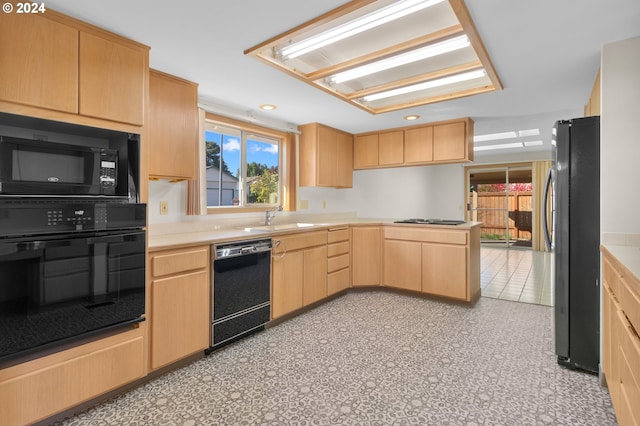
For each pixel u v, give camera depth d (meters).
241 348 2.53
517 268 5.47
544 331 2.85
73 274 1.70
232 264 2.59
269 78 2.57
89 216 1.75
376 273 4.09
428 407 1.80
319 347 2.54
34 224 1.57
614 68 2.04
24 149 1.58
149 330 2.04
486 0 1.62
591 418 1.70
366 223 4.04
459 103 3.23
